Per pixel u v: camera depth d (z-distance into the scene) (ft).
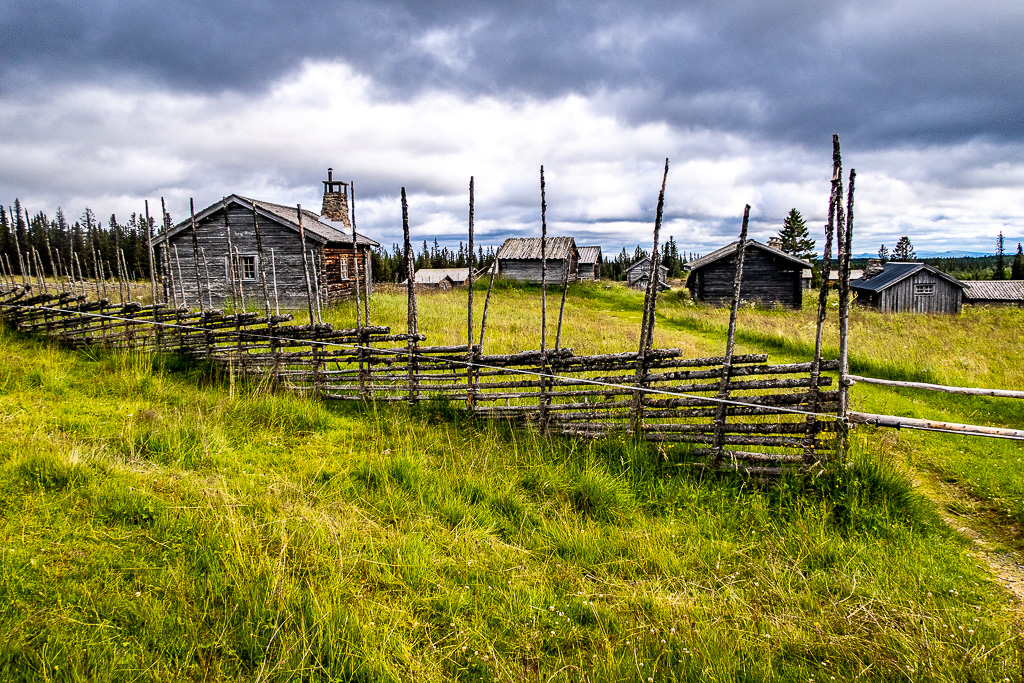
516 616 11.27
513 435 19.79
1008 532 15.87
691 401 19.56
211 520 13.10
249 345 27.61
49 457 14.70
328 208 79.92
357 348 24.43
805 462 17.21
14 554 11.27
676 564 13.21
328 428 21.36
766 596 12.29
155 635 9.73
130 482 14.60
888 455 20.83
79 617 9.97
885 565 13.32
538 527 14.97
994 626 11.07
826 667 10.12
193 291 64.08
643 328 19.45
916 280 96.17
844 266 16.61
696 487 17.10
